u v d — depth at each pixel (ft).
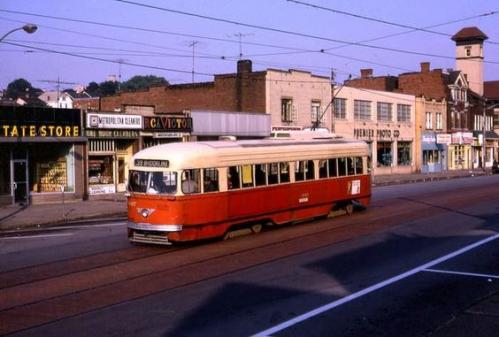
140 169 58.08
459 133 235.81
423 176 190.29
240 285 40.68
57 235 67.87
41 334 30.27
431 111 228.43
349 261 49.11
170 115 125.90
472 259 49.96
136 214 57.52
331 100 165.78
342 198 78.18
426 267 46.73
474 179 173.27
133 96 173.37
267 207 65.00
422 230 66.59
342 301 36.52
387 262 48.75
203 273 44.60
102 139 115.34
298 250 54.19
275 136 78.74
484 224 71.20
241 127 140.87
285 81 153.38
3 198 100.63
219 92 156.35
